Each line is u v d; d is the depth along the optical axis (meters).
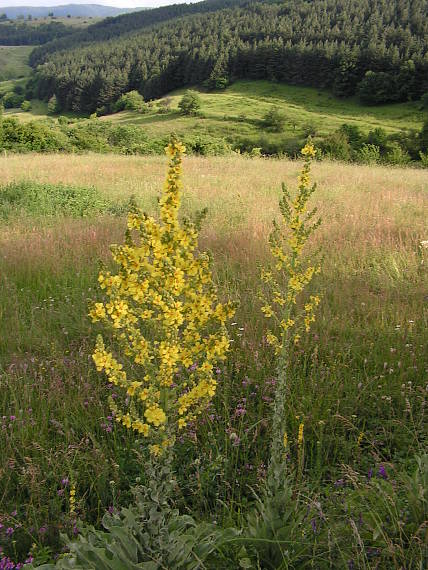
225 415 4.16
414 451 3.69
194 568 2.52
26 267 7.82
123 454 3.82
